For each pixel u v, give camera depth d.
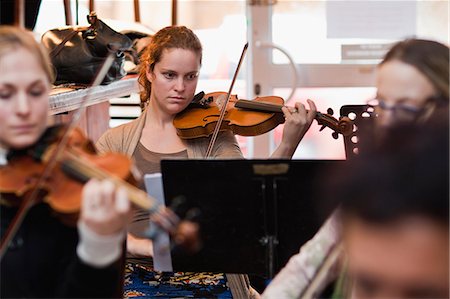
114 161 2.53
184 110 4.34
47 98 2.51
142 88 4.62
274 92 7.12
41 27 6.57
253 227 3.23
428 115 2.28
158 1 6.85
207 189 3.18
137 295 3.89
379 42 7.02
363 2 6.96
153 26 6.87
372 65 7.03
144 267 4.11
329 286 2.49
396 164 1.67
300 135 4.17
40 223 2.46
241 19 7.01
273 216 3.20
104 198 2.10
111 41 4.78
